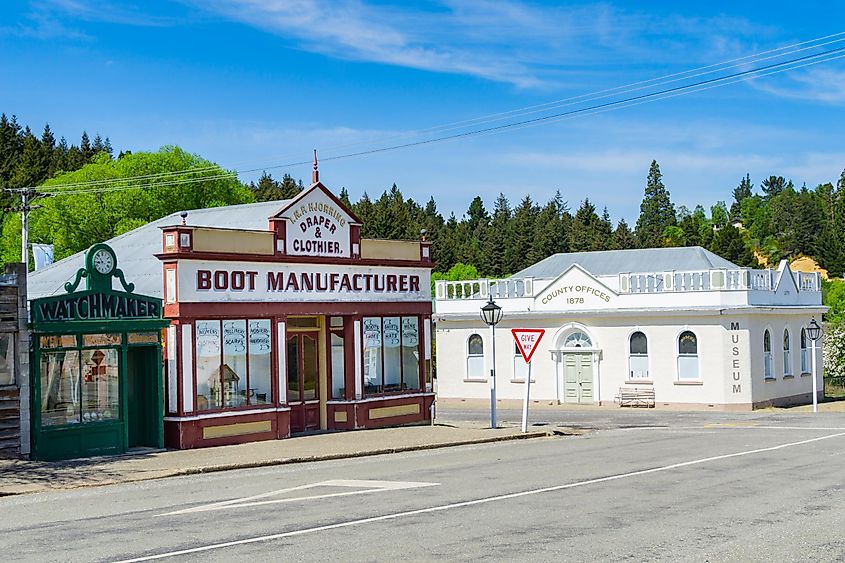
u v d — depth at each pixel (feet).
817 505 44.21
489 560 32.55
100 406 69.82
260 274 80.18
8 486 55.16
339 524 39.52
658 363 135.13
